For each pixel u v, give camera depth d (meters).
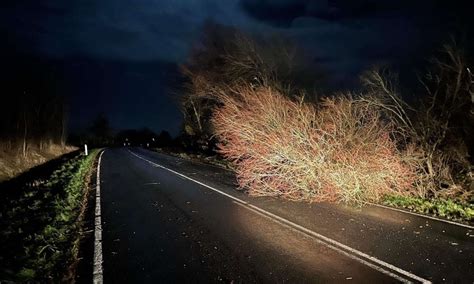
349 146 11.33
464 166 13.62
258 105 13.20
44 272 5.84
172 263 6.19
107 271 5.91
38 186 14.58
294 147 11.39
